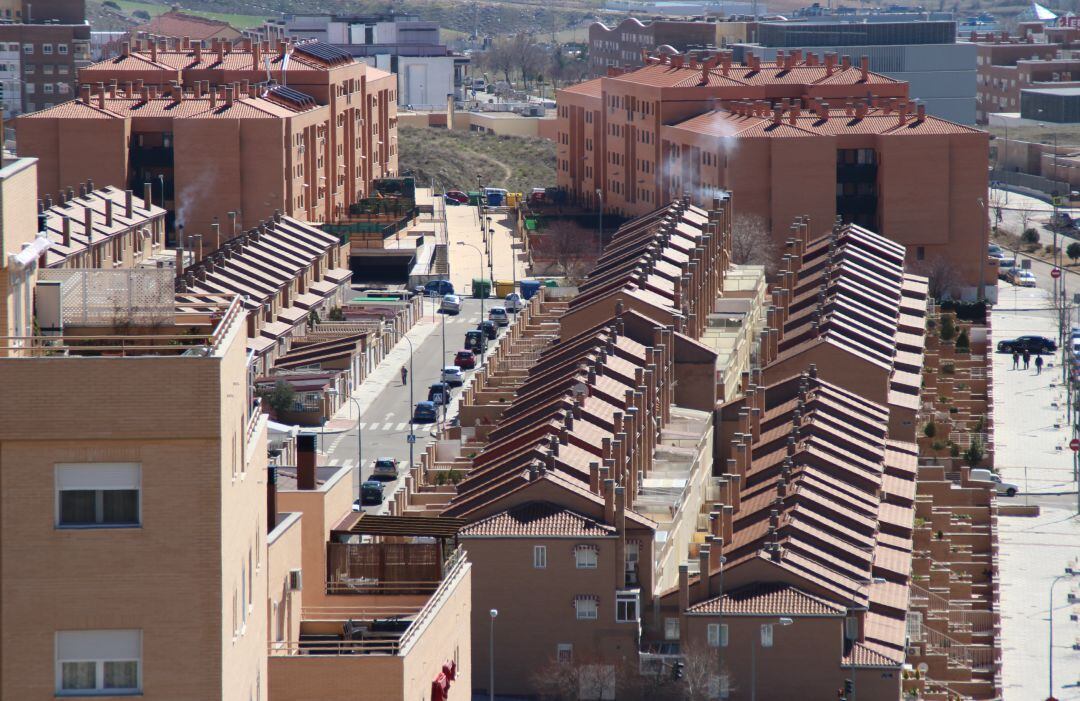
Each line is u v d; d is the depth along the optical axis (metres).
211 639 133.75
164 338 138.62
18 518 131.38
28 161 147.75
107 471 132.50
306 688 170.38
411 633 176.88
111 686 133.75
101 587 132.50
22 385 130.88
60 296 148.62
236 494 142.38
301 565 199.75
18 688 132.12
